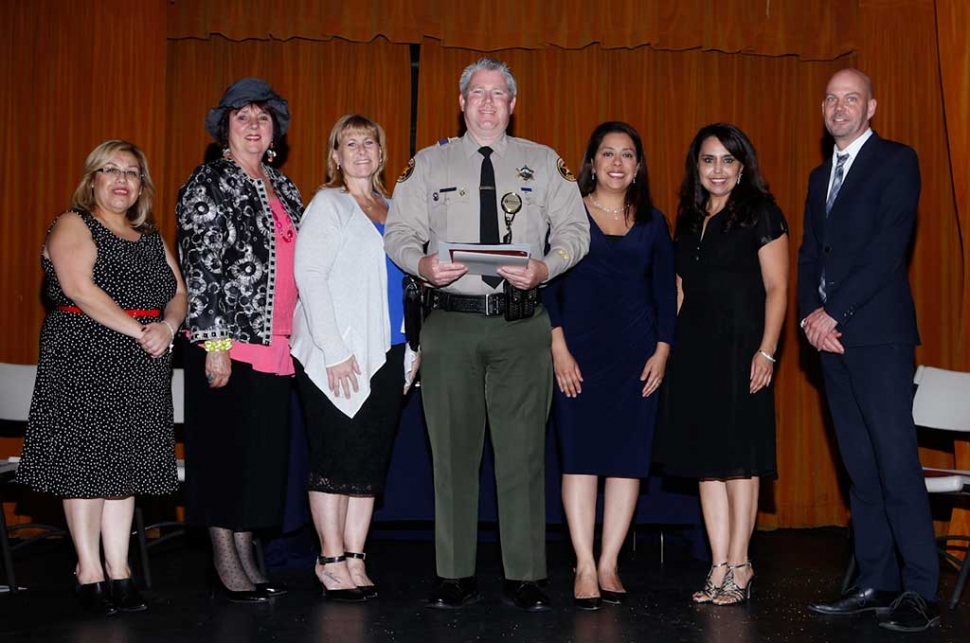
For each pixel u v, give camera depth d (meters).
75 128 5.49
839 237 3.65
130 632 3.30
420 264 3.40
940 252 5.85
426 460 4.41
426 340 3.55
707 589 3.85
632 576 4.40
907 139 5.84
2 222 5.51
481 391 3.58
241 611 3.59
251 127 3.68
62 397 3.50
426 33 5.79
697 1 5.89
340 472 3.64
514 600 3.68
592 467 3.72
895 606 3.50
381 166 3.82
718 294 3.77
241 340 3.61
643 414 3.75
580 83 5.95
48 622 3.45
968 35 4.87
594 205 3.79
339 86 5.90
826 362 3.75
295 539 4.49
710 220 3.85
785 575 4.47
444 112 5.89
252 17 5.78
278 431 3.71
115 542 3.65
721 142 3.79
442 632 3.31
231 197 3.62
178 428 5.72
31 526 4.47
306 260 3.57
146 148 5.52
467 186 3.54
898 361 3.54
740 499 3.83
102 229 3.59
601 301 3.74
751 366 3.74
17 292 5.51
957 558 4.51
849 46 5.92
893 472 3.53
